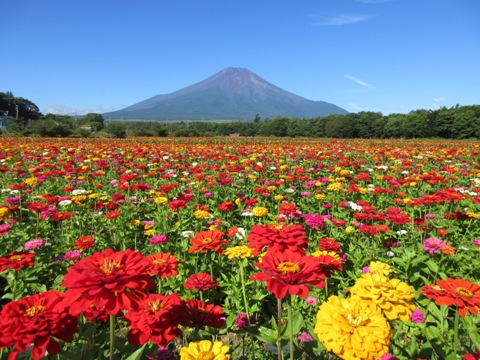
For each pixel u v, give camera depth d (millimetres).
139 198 10078
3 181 11938
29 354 2861
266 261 2246
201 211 6559
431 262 4617
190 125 105562
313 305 4238
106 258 2129
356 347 1799
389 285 2205
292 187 11414
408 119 85000
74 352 2475
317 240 6449
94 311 2504
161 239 5145
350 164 15406
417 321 3738
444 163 18406
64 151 20500
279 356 2430
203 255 5488
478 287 2467
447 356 2803
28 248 5129
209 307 2734
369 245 6277
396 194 10859
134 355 2217
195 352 1962
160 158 18250
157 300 2441
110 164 16312
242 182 12633
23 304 2105
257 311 4492
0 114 112312
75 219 7465
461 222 7668
